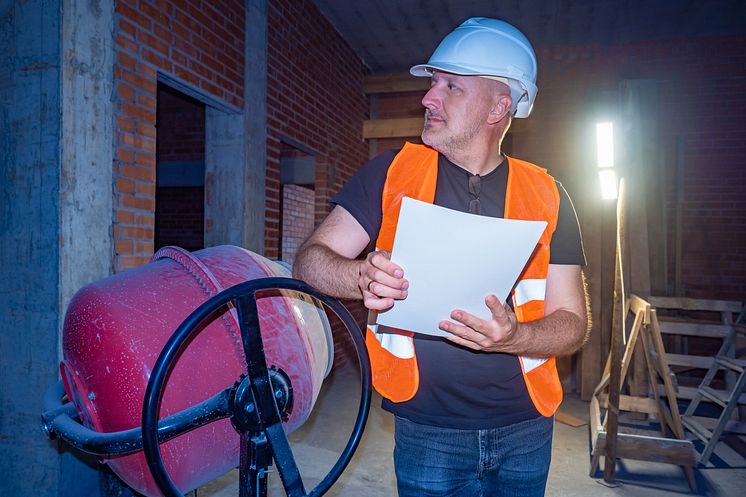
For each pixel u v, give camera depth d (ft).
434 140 3.89
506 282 2.97
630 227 15.30
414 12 16.85
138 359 3.13
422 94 21.77
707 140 17.81
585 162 18.21
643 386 13.76
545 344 3.49
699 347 17.72
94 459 8.31
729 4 15.69
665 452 10.22
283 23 14.64
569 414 14.82
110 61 8.34
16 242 7.68
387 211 3.84
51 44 7.48
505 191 4.03
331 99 18.22
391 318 3.16
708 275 17.72
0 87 7.75
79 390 3.25
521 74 3.81
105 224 8.27
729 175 17.61
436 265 2.87
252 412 2.71
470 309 3.08
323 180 18.11
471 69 3.75
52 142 7.50
